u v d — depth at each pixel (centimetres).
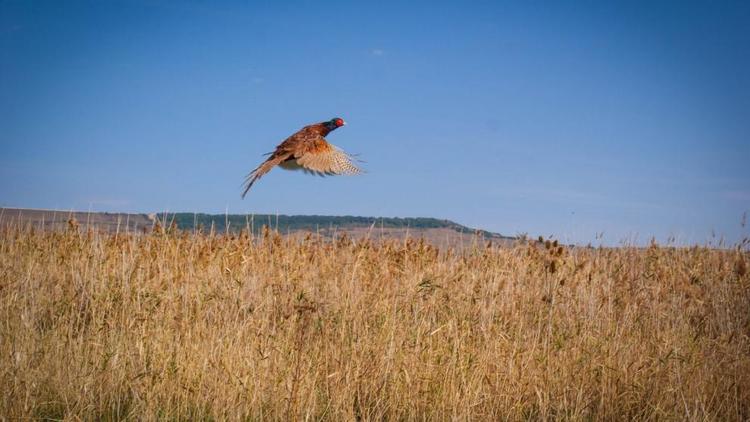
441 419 2361
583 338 2773
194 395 2377
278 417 2284
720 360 2748
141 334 2611
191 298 2902
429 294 2952
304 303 2641
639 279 3591
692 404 2442
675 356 2612
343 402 2336
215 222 3875
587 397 2461
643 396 2531
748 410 2467
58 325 2758
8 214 4175
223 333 2633
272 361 2495
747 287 3459
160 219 3716
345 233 3900
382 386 2458
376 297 2981
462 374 2442
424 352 2581
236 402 2336
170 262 3350
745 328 3148
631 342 2814
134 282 3078
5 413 2178
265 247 3631
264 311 2795
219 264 3331
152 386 2373
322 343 2598
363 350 2512
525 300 3098
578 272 3509
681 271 3734
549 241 3741
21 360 2414
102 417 2311
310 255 3666
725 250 4169
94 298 2948
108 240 3681
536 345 2703
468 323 2748
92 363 2467
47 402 2262
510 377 2494
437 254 3747
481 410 2411
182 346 2573
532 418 2475
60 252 3619
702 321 3178
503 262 3575
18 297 2977
